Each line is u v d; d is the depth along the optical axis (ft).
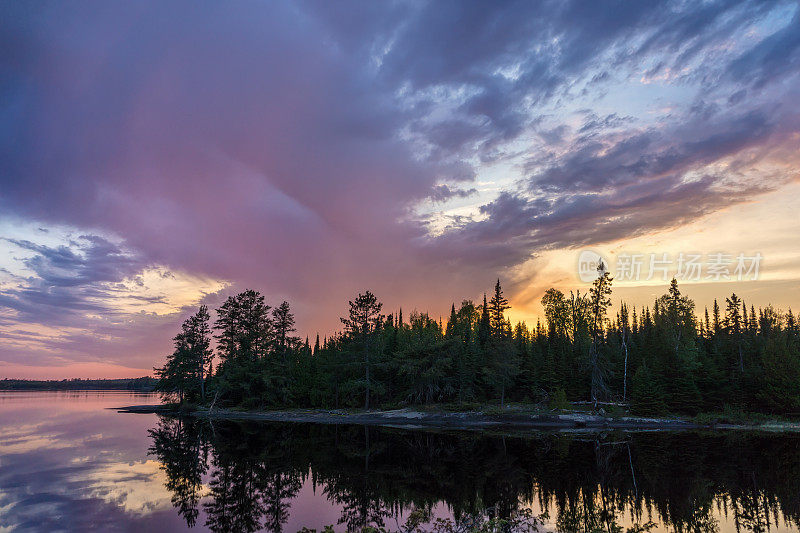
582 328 280.31
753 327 271.08
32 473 76.54
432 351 228.02
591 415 186.19
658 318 297.74
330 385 244.83
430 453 109.19
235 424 188.96
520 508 55.72
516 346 230.48
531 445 122.42
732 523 50.01
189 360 273.75
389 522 51.44
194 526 49.55
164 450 106.93
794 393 188.85
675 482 72.69
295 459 99.66
